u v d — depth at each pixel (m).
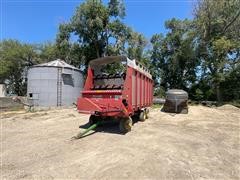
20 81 53.94
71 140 10.47
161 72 43.66
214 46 30.31
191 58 38.00
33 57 52.28
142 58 42.03
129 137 10.62
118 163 7.39
